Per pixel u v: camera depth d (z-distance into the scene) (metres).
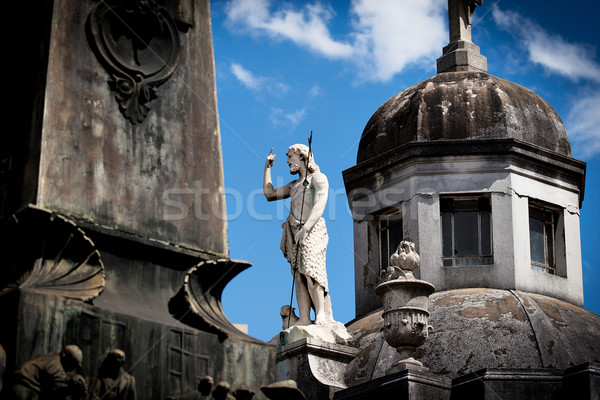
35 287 8.53
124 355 8.67
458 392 22.08
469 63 33.47
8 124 9.33
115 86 9.37
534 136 31.64
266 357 9.36
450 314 27.03
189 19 9.91
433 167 30.69
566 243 31.23
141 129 9.43
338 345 22.08
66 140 9.03
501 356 25.64
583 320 27.62
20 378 8.16
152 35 9.67
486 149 30.77
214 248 9.53
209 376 8.97
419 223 30.22
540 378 22.53
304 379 21.67
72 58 9.22
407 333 21.39
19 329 8.31
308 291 22.25
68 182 8.95
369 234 31.22
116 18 9.48
